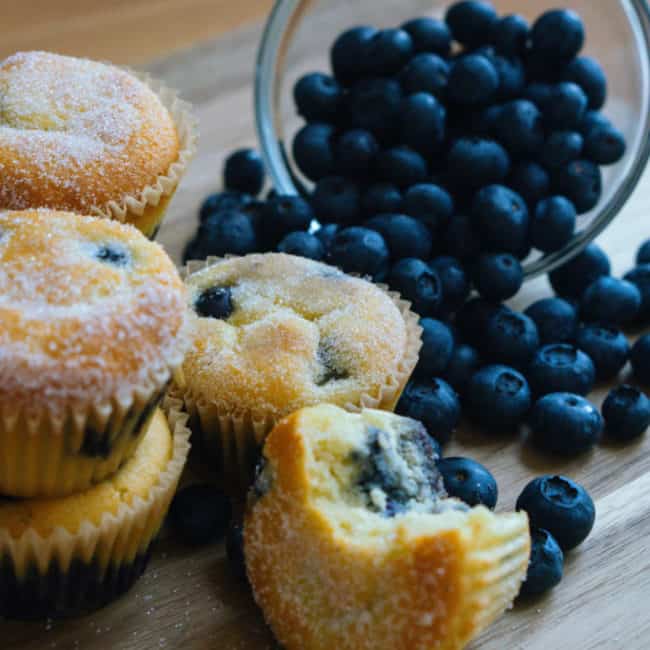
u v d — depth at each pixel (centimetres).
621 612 38
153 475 38
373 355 40
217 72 56
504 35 49
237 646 37
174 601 38
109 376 35
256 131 52
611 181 49
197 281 42
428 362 43
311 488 36
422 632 35
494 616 36
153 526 38
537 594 38
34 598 37
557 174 47
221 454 41
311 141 48
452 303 46
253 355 40
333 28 56
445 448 43
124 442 36
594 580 39
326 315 41
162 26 57
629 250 50
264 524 36
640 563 40
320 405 37
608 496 41
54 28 56
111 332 35
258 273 42
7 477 36
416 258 45
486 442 43
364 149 47
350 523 36
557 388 43
